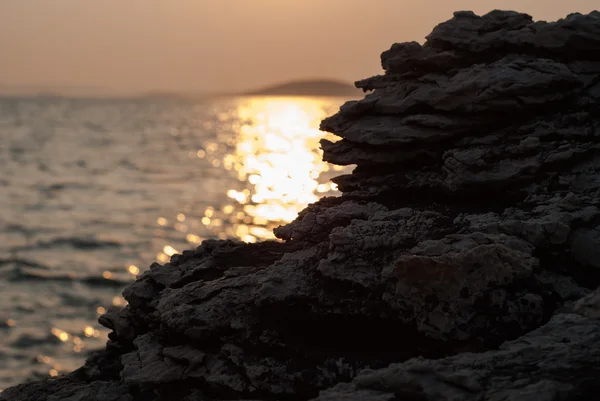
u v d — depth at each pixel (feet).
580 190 23.39
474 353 18.19
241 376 21.01
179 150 415.23
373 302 20.84
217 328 22.27
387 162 26.32
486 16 27.17
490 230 22.08
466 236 21.53
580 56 26.05
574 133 24.47
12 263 117.60
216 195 223.30
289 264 23.34
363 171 27.37
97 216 177.68
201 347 22.63
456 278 19.69
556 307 20.10
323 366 20.20
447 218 23.30
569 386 16.01
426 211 23.81
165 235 152.97
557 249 21.38
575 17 25.93
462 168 24.18
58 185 247.29
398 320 20.40
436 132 25.34
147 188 241.14
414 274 20.07
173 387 22.41
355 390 17.33
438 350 19.77
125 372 23.08
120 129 641.40
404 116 26.50
